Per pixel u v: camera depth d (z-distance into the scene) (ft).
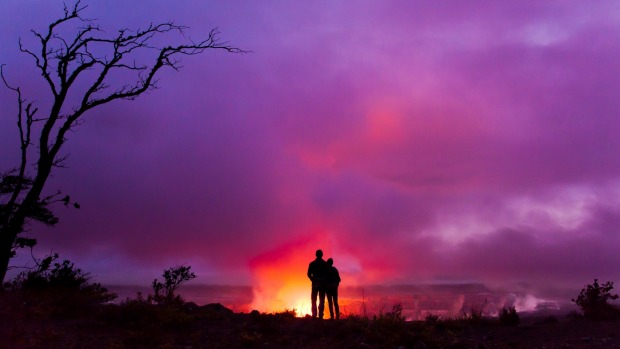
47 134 46.83
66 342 31.32
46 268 48.73
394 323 36.45
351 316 41.68
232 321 40.55
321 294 48.24
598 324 38.40
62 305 40.37
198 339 34.71
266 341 34.45
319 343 33.73
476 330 38.22
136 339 32.78
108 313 37.86
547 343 32.89
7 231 44.78
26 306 38.37
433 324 38.99
